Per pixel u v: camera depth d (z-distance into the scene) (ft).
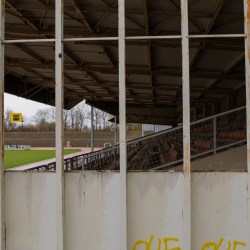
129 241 8.60
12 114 179.42
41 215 9.02
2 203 9.03
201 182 8.41
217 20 15.89
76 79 36.60
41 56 26.25
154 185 8.52
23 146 128.67
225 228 8.33
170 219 8.45
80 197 8.84
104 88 41.16
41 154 90.84
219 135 24.91
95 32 18.88
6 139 178.29
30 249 9.06
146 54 22.59
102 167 28.17
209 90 35.73
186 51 8.30
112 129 178.81
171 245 8.46
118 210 8.66
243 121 20.07
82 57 25.27
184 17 8.30
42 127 222.48
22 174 9.14
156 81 34.24
